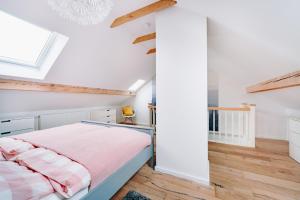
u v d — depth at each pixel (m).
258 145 3.13
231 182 1.80
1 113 2.50
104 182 1.19
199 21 1.79
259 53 2.11
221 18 1.69
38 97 2.72
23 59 2.24
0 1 1.36
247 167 2.16
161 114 2.03
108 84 3.82
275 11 1.19
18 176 0.87
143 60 3.83
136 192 1.60
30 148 1.36
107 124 2.48
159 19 2.01
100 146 1.43
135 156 1.67
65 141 1.53
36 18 1.64
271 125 3.62
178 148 1.94
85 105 4.06
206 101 1.77
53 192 0.85
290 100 3.06
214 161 2.36
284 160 2.39
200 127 1.81
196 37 1.80
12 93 2.32
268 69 2.41
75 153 1.26
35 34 2.08
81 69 2.75
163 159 2.04
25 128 2.62
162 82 2.01
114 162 1.29
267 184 1.76
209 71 4.06
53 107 3.27
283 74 2.21
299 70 1.80
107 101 4.69
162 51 2.00
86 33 2.17
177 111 1.93
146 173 2.00
